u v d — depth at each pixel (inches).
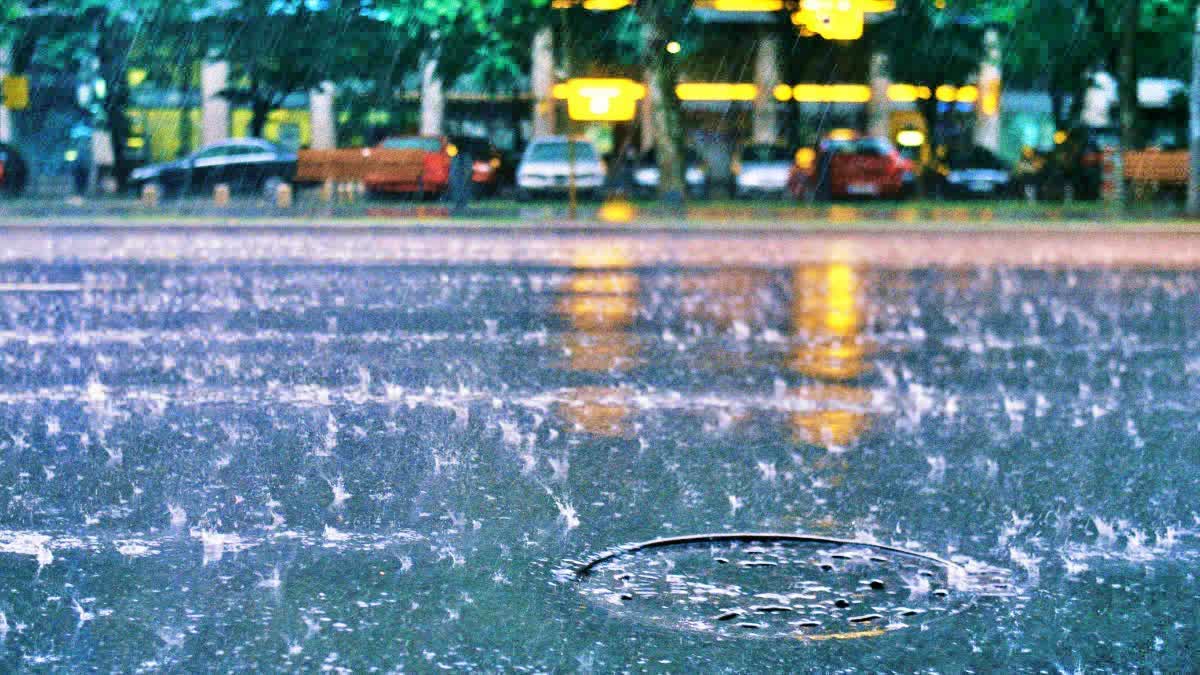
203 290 619.5
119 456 277.1
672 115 1493.6
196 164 1753.2
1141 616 183.5
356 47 1787.6
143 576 198.8
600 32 1640.0
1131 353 437.4
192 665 163.8
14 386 359.6
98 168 1887.3
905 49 1849.2
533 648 169.8
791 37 1909.4
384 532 223.3
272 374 382.9
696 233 1126.4
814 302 587.5
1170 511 238.7
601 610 183.9
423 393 353.4
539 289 636.1
